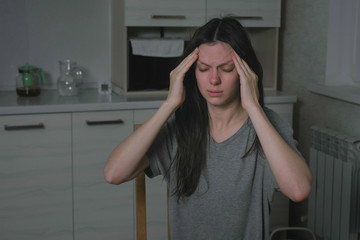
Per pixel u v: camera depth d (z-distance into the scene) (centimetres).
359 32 254
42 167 255
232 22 124
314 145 260
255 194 127
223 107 126
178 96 125
